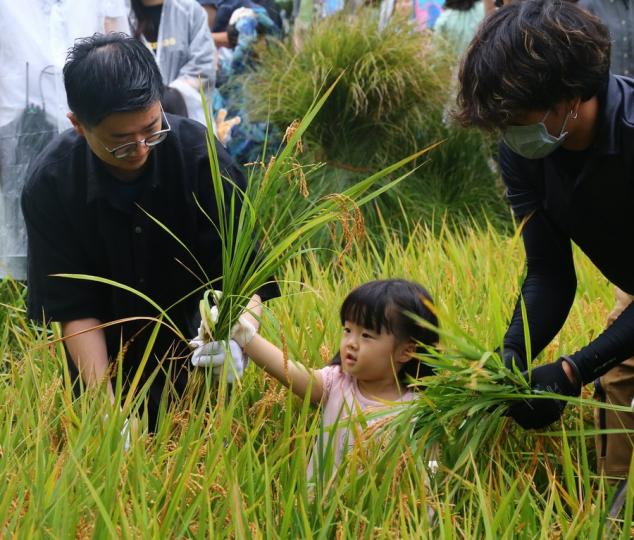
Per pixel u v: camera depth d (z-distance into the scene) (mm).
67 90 3400
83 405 3467
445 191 7539
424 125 7406
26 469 3131
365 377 3701
